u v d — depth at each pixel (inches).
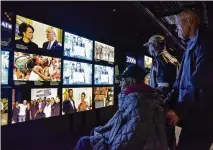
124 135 57.6
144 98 59.5
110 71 241.3
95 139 69.4
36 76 151.3
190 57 58.7
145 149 55.5
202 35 56.6
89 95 206.4
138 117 57.1
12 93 133.8
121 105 63.8
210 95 53.3
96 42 217.5
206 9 131.4
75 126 188.5
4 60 128.6
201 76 53.6
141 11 191.3
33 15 147.3
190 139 57.9
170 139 72.1
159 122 58.2
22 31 139.9
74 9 175.0
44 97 157.6
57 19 167.5
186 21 59.1
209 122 54.4
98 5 174.1
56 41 167.6
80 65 194.4
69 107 181.2
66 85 178.7
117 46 259.9
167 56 98.0
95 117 215.2
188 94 55.0
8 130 131.0
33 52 148.2
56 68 168.2
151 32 275.0
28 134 144.6
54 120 166.7
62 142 169.8
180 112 55.3
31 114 147.3
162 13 182.7
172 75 95.9
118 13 197.3
